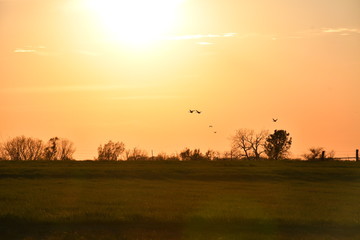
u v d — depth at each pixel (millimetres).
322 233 30438
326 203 40688
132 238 28531
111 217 32000
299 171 67562
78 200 39938
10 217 31797
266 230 30828
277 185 56531
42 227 30719
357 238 29344
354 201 42281
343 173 67062
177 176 62938
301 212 35219
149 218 31953
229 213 33719
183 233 29797
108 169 65062
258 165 75438
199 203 38875
